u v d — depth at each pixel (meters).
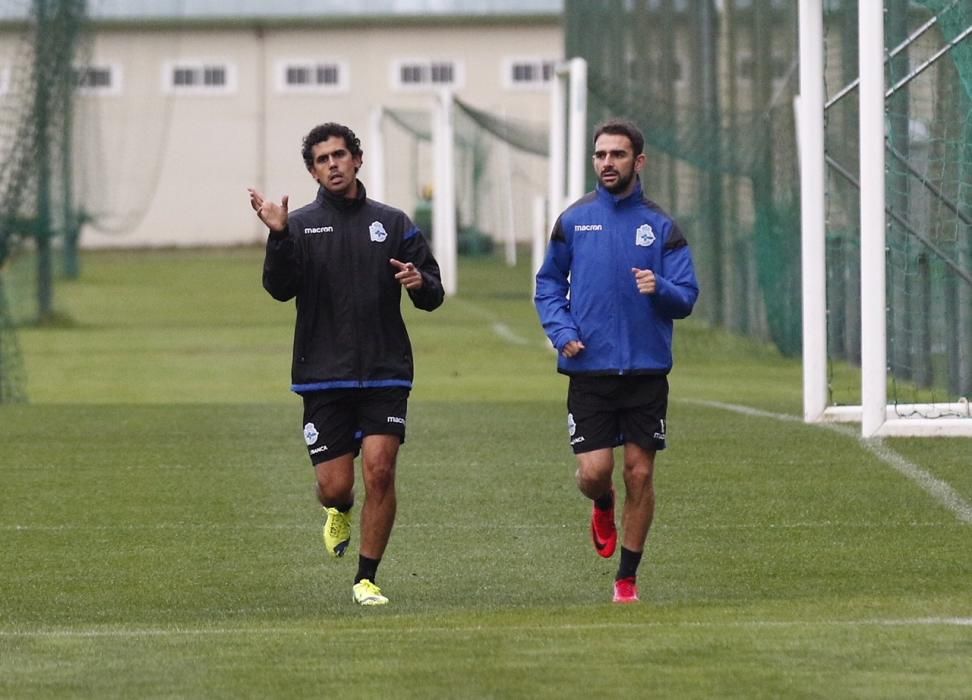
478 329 103.62
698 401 58.53
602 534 27.50
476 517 34.84
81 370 75.25
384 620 23.83
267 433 48.97
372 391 26.23
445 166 145.38
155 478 40.38
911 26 58.00
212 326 104.94
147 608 26.44
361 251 26.14
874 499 36.19
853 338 70.38
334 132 26.19
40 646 21.69
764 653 20.56
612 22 94.38
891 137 55.66
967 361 58.09
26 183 72.81
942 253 55.25
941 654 20.44
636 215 26.11
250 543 32.28
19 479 40.28
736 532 32.78
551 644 21.28
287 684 19.34
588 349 26.02
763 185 80.44
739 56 83.69
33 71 73.19
